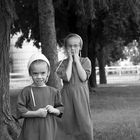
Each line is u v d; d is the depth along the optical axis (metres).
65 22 21.30
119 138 9.01
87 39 22.44
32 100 5.18
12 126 7.75
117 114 13.27
